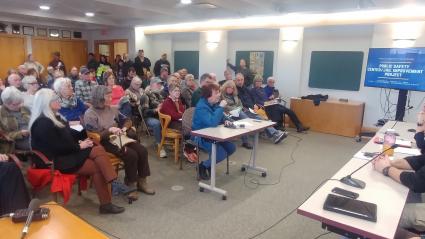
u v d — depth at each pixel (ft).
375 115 20.34
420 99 18.49
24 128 10.19
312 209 4.74
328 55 21.58
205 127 11.18
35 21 30.86
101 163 8.57
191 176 12.10
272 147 16.60
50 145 8.13
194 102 15.60
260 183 11.62
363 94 20.65
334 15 20.52
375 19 18.95
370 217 4.42
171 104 14.07
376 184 5.83
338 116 19.70
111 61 35.73
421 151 7.86
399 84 17.47
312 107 20.65
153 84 16.70
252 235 8.09
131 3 21.48
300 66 22.53
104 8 23.18
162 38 31.50
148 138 17.35
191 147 12.71
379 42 19.07
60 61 30.78
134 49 32.65
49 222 4.56
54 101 8.42
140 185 10.41
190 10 24.54
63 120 8.91
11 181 6.83
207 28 26.89
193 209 9.45
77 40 36.35
